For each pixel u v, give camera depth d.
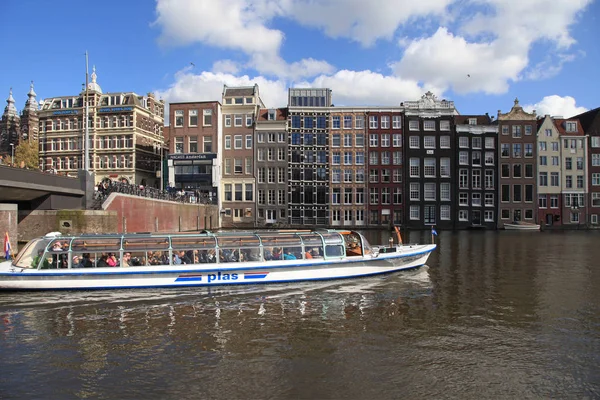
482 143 61.47
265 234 17.72
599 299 14.79
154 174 63.34
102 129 58.25
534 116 62.19
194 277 16.45
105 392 7.83
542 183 63.03
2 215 23.33
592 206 63.38
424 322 11.98
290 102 62.50
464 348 10.00
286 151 60.88
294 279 17.31
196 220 50.44
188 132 60.06
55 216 27.78
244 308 13.42
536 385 8.19
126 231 33.16
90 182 31.36
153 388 7.97
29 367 8.91
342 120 61.47
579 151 63.50
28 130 83.19
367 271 18.53
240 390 7.89
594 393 7.90
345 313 12.84
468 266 22.31
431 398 7.67
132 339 10.55
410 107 61.34
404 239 42.00
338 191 61.53
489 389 8.02
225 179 61.00
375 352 9.70
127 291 15.80
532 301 14.45
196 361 9.16
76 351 9.77
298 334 10.89
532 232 54.31
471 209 61.09
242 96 61.53
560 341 10.52
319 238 18.12
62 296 15.02
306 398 7.62
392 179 61.25
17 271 15.50
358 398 7.64
